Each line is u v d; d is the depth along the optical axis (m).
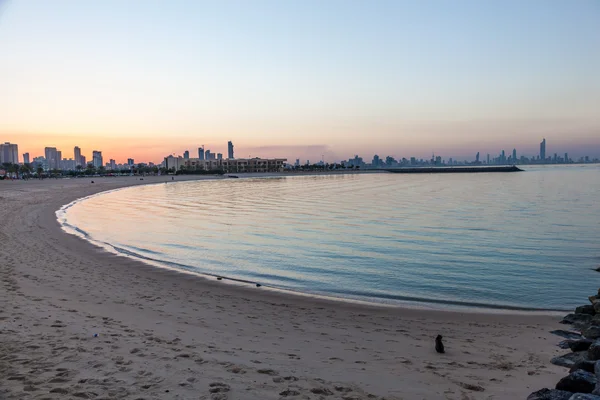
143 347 7.60
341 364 7.47
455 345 9.00
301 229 31.78
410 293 14.76
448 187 88.31
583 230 29.58
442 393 6.23
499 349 8.74
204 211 45.94
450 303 13.44
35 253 19.06
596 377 6.16
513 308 12.86
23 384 5.70
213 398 5.57
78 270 15.97
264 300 13.03
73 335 8.02
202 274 16.81
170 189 91.94
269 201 59.03
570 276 17.17
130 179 136.25
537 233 28.55
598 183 93.19
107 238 26.78
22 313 9.44
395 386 6.45
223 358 7.31
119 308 10.88
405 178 151.50
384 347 8.78
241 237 27.97
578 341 8.50
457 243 25.19
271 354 7.83
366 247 24.11
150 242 25.67
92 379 5.99
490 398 6.09
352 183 115.00
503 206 47.47
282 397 5.76
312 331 9.91
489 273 17.80
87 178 143.50
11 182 106.19
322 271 18.20
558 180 110.62
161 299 12.36
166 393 5.65
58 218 35.38
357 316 11.52
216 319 10.51
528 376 7.06
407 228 31.75
